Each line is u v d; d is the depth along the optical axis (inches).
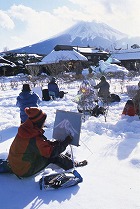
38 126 173.9
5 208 145.1
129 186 162.1
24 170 173.2
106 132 276.1
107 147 227.5
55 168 191.5
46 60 1809.8
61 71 1194.0
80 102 382.9
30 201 150.6
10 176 182.5
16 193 159.9
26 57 2276.1
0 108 494.0
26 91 318.0
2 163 186.7
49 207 144.1
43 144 171.3
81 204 145.3
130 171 181.8
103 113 380.8
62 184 162.2
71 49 2149.4
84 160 197.0
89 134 265.6
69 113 188.9
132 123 296.0
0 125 346.6
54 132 192.9
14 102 559.5
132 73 1237.7
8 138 278.7
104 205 143.2
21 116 320.8
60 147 177.6
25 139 171.0
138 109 335.9
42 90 571.2
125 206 141.3
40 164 175.0
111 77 1168.8
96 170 185.5
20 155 171.2
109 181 169.3
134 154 209.0
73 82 946.1
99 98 467.5
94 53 2516.0
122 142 237.8
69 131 186.4
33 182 172.4
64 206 144.3
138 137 254.5
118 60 2306.8
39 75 1279.5
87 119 344.5
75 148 224.2
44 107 481.4
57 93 574.9
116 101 503.5
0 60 1931.6
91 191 157.9
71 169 184.7
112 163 195.6
